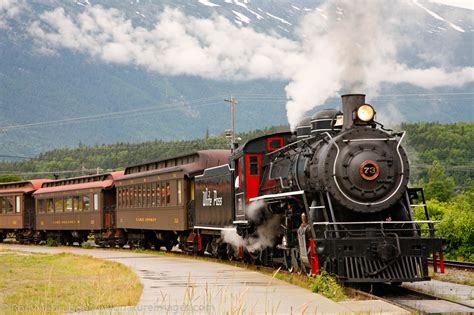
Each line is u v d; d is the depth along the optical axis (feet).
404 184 49.90
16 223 153.79
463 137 331.36
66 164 418.92
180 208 95.04
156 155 372.17
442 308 40.32
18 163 444.96
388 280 45.70
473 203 112.78
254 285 50.11
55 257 93.15
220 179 78.69
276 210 60.85
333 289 44.14
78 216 131.85
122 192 119.03
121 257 89.86
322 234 49.32
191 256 90.22
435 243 47.06
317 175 50.42
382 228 47.52
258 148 68.54
